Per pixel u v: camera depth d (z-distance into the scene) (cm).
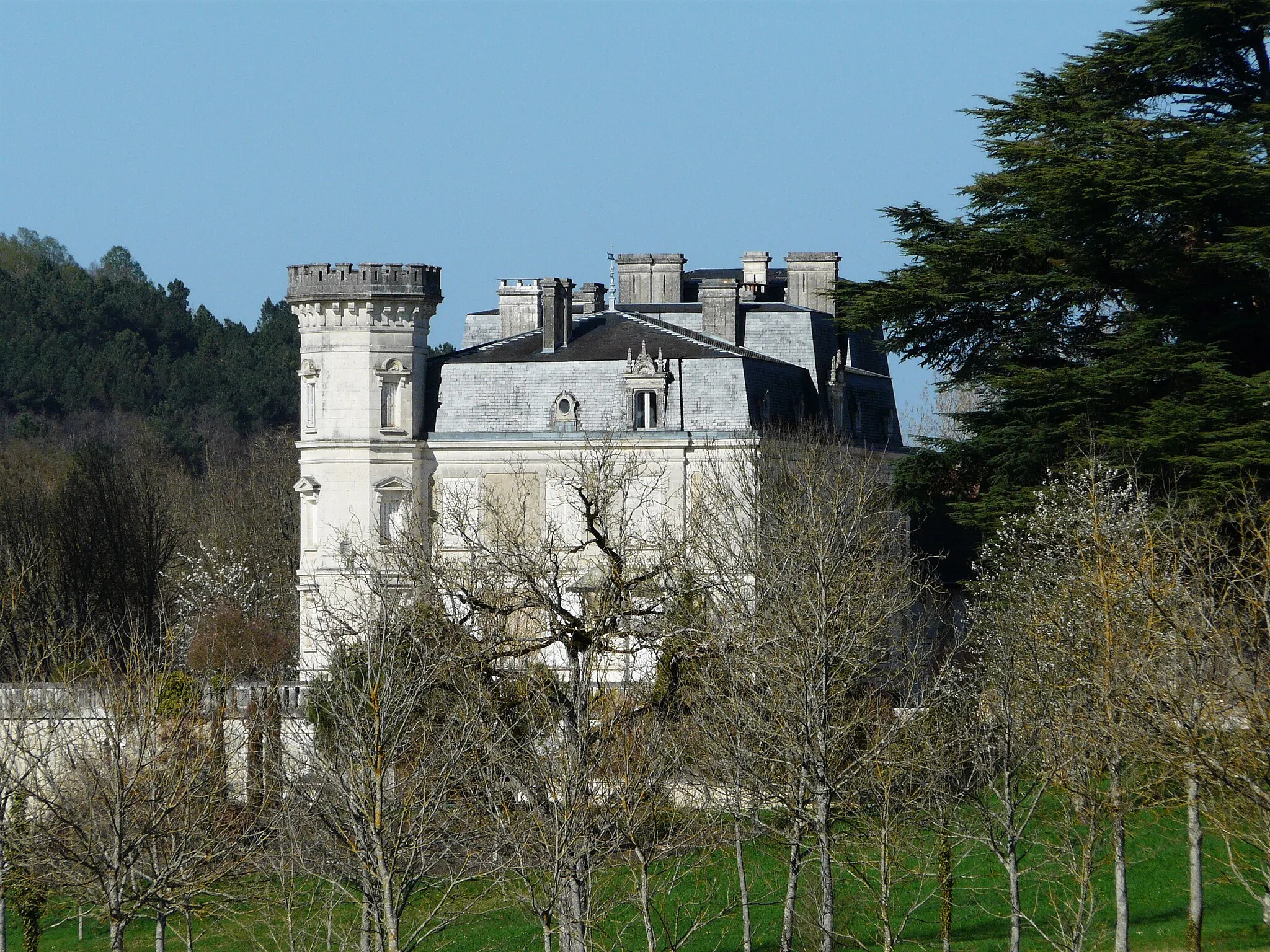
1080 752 12000
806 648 12562
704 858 14188
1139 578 11738
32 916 15338
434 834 11906
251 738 14275
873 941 14212
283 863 12150
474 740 12312
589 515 15950
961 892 14838
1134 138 18850
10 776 13425
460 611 16638
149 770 13438
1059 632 12294
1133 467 17500
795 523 16312
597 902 13412
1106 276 19688
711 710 13362
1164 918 14225
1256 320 19338
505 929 14812
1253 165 18575
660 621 15500
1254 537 14438
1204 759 10000
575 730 11975
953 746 13662
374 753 11306
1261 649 11081
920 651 17625
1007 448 19475
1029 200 19762
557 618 15462
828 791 12144
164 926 13050
